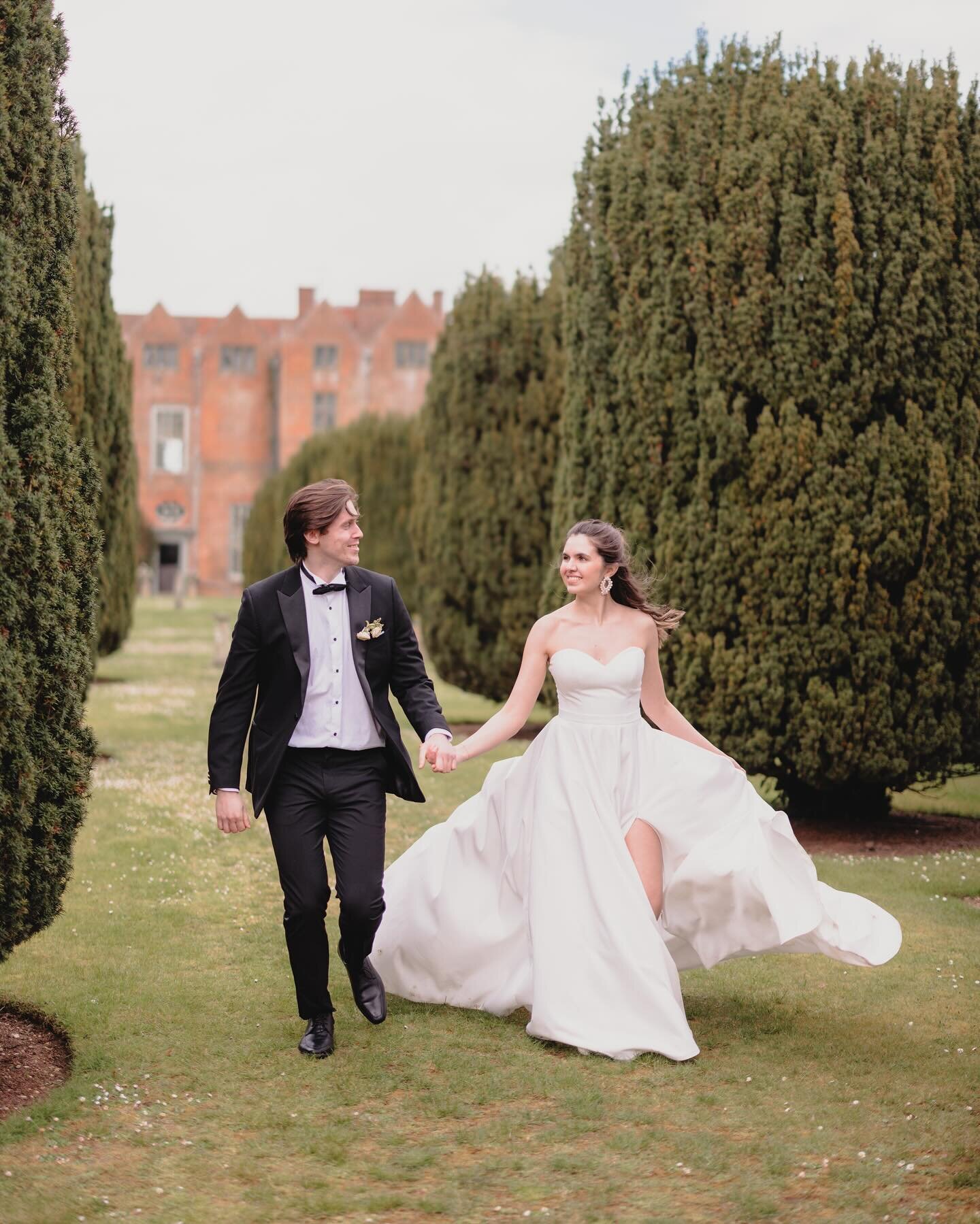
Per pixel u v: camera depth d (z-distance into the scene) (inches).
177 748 430.6
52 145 146.6
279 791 151.4
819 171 278.1
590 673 162.2
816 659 275.0
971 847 284.5
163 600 1876.2
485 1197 114.3
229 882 244.2
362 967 161.3
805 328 276.1
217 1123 131.3
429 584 481.7
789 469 274.7
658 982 152.5
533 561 455.2
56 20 149.9
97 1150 124.8
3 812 135.7
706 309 285.0
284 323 2310.5
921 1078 143.9
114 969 187.5
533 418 452.4
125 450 452.1
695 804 162.9
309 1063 148.1
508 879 167.2
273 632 150.8
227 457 2172.7
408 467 864.9
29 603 138.7
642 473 296.7
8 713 134.4
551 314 454.9
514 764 170.2
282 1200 113.9
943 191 277.6
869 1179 117.0
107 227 425.7
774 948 157.9
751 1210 110.7
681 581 285.7
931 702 277.4
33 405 140.4
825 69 290.7
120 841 276.4
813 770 279.4
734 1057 151.0
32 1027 164.9
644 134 307.0
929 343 276.1
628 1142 125.3
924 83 285.6
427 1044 154.9
